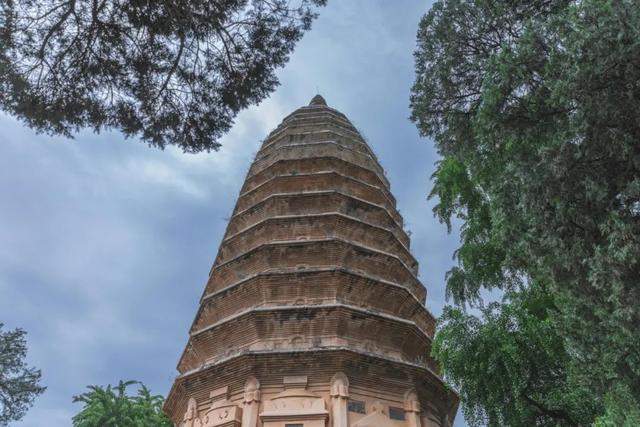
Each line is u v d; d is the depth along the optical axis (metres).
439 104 14.93
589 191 9.70
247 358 21.81
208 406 22.39
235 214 32.56
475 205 23.33
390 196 35.41
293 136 35.56
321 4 15.27
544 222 10.16
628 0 8.91
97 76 14.30
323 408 20.38
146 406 52.81
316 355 21.62
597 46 9.16
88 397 53.19
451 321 20.36
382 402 21.69
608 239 9.44
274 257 26.45
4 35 13.07
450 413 25.95
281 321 23.27
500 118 11.40
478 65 13.68
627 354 9.84
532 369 19.34
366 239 28.70
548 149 9.90
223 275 28.12
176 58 14.66
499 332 19.22
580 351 10.66
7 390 31.84
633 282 9.00
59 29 13.60
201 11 14.22
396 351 24.00
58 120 14.33
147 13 13.88
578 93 9.55
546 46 10.59
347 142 35.84
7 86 13.48
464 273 22.22
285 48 15.31
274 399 20.92
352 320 23.45
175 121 15.42
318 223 28.20
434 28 14.40
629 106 9.38
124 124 15.11
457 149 14.71
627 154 9.63
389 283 25.75
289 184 31.39
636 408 9.95
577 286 10.08
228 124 15.89
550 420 19.19
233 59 15.14
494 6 13.27
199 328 27.05
